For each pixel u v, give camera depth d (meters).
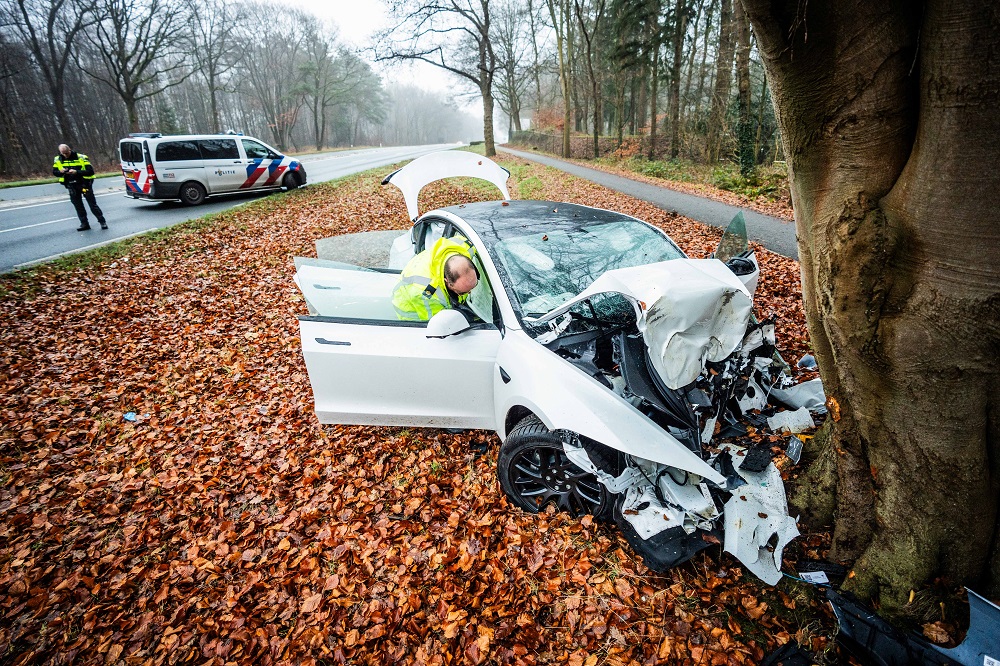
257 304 7.09
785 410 3.13
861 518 2.33
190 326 6.39
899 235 1.80
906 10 1.64
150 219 12.83
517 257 3.39
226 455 3.97
